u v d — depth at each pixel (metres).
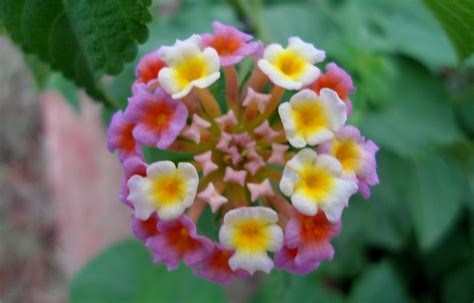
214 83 0.08
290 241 0.07
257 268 0.07
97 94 0.10
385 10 0.14
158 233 0.08
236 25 0.14
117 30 0.08
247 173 0.08
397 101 0.13
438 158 0.13
